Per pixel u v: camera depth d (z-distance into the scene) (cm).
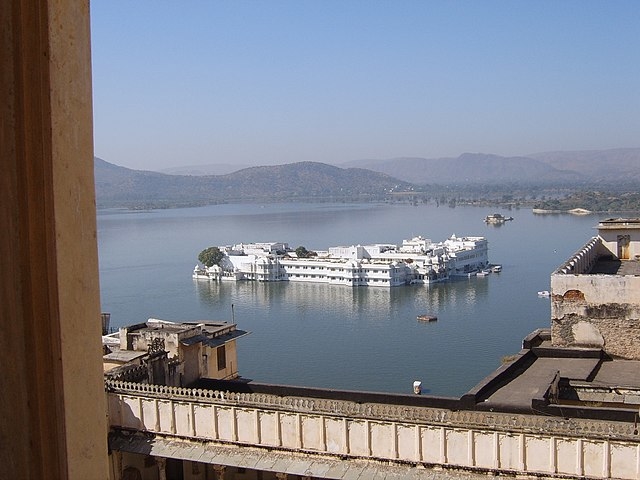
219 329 3834
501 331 12588
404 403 2906
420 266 19075
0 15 542
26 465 568
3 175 552
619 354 3609
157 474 3197
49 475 569
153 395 2973
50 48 557
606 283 3616
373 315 14550
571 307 3703
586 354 3600
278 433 2747
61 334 573
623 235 5216
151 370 3250
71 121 584
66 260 581
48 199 560
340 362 10769
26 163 549
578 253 4419
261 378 9956
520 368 3441
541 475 2358
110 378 3061
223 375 3806
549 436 2345
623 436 2255
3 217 554
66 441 579
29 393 561
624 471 2255
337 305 15888
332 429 2661
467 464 2458
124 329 3516
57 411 570
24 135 546
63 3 570
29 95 548
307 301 16500
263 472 3045
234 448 2827
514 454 2397
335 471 2591
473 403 2759
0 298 560
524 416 2542
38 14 547
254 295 17625
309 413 2691
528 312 14275
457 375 9844
